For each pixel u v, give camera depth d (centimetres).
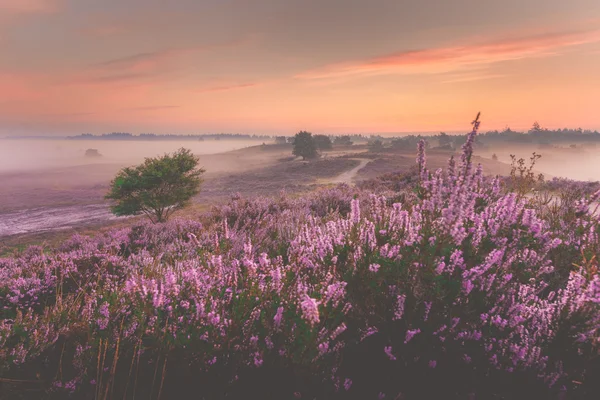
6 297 377
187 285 249
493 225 257
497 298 204
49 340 240
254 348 185
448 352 187
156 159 2912
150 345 202
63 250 959
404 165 10925
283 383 175
